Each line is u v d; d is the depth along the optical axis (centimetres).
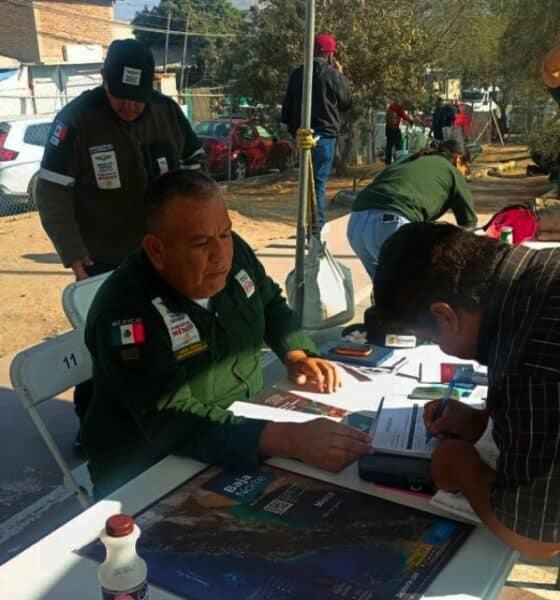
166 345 179
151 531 133
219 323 193
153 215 177
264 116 1642
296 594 115
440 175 389
